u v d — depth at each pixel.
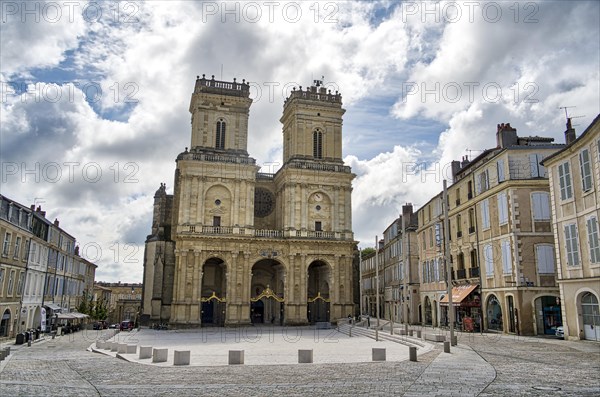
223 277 62.91
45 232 56.12
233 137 64.44
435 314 49.56
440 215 48.91
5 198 42.41
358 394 13.66
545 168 36.22
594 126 26.36
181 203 59.69
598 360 20.86
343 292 62.31
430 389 14.20
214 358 25.81
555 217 31.52
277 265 65.50
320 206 64.44
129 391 14.65
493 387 14.38
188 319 56.97
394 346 31.92
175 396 13.76
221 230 60.09
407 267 57.75
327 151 66.25
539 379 15.86
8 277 43.88
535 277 35.00
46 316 56.66
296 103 66.12
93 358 26.03
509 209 36.16
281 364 22.17
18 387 15.41
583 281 28.55
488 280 39.19
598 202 26.97
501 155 37.47
